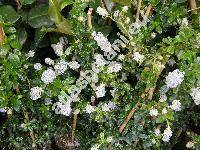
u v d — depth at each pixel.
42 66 0.41
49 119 0.43
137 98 0.42
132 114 0.42
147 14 0.42
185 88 0.40
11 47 0.40
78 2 0.40
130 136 0.42
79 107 0.42
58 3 0.41
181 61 0.40
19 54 0.39
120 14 0.41
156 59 0.40
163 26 0.43
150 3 0.41
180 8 0.42
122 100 0.43
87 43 0.41
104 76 0.40
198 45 0.39
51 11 0.40
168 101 0.43
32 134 0.43
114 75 0.41
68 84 0.40
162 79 0.43
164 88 0.41
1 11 0.43
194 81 0.39
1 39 0.38
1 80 0.39
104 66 0.41
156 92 0.43
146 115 0.42
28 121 0.42
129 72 0.43
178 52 0.39
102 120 0.42
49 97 0.41
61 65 0.39
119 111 0.42
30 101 0.41
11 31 0.39
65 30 0.41
